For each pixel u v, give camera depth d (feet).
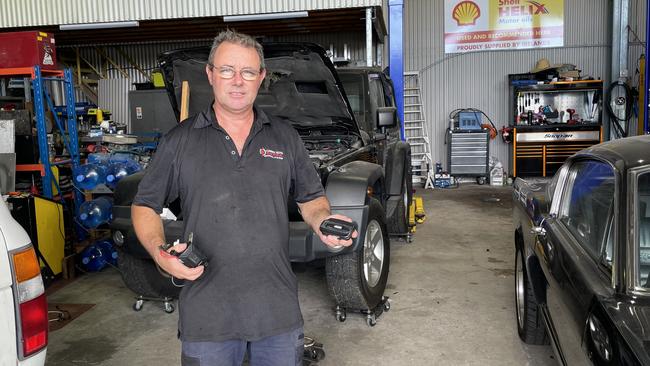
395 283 14.76
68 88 18.51
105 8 26.32
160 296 12.98
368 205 10.80
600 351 5.41
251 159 5.61
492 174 35.37
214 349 5.48
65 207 16.35
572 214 8.11
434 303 13.12
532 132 34.30
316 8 25.13
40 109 17.44
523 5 36.29
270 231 5.57
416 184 36.68
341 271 11.12
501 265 16.37
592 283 6.15
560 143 34.17
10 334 5.54
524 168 34.73
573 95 35.27
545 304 8.46
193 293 5.49
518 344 10.69
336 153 13.01
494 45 36.83
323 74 11.72
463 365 9.87
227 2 25.67
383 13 30.78
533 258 9.17
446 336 11.16
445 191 33.27
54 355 10.67
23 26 26.94
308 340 10.18
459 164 35.50
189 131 5.65
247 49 5.44
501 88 37.11
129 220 11.66
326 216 5.79
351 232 5.39
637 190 6.20
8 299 5.52
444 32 37.17
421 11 37.24
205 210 5.49
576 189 8.25
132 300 13.80
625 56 34.09
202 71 12.42
